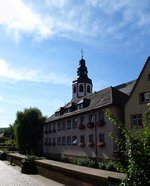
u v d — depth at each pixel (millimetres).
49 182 14383
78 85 84375
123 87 43219
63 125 48125
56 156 49938
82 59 86000
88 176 10156
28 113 56125
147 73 30922
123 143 6367
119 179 7609
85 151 39875
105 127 35750
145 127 5957
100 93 42594
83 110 41719
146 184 5414
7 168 23969
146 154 5645
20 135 54938
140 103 31250
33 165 19125
